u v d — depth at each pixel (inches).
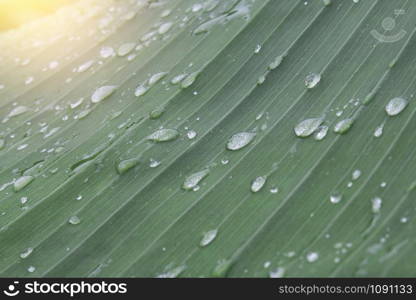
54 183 12.5
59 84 13.7
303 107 12.5
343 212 11.6
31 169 12.8
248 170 12.2
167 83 13.1
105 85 13.4
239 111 12.7
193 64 13.2
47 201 12.4
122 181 12.4
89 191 12.4
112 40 14.0
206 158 12.4
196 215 12.0
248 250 11.6
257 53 13.1
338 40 12.9
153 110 12.9
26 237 12.1
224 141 12.5
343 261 11.4
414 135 11.9
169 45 13.6
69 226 12.1
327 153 12.1
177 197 12.1
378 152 11.9
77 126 13.1
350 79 12.6
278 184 12.0
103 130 12.9
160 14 14.1
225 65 13.1
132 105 13.1
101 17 14.4
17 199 12.5
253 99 12.7
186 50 13.4
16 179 12.7
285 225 11.7
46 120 13.3
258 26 13.3
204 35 13.5
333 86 12.6
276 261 11.5
